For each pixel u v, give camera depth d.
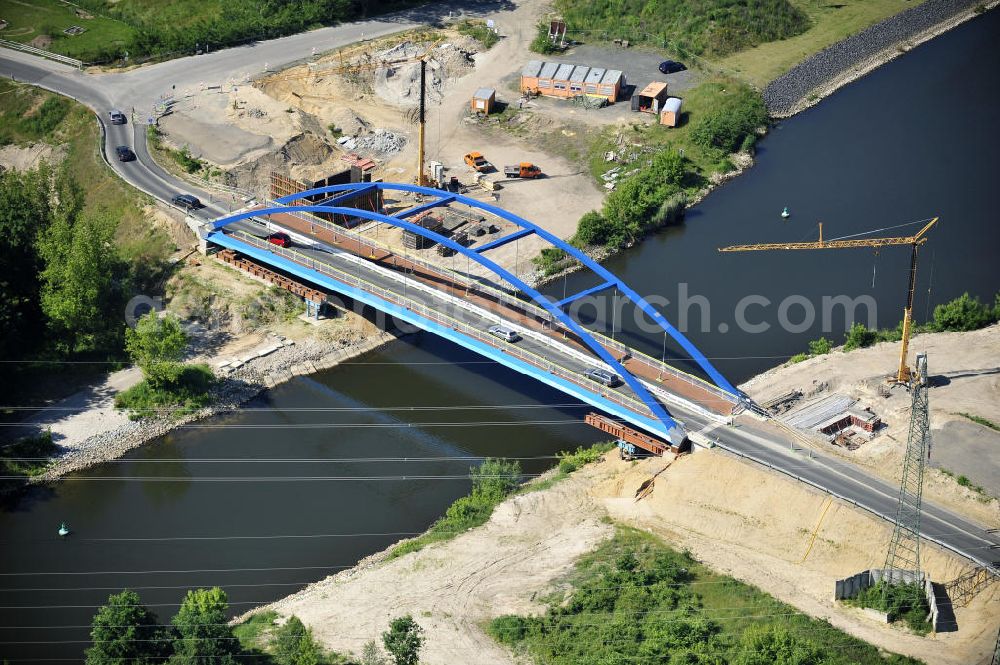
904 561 121.62
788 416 143.75
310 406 156.12
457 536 130.38
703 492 131.88
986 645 111.56
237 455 146.88
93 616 122.19
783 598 119.00
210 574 127.75
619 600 118.62
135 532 133.88
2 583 126.38
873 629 114.88
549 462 144.75
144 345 152.38
